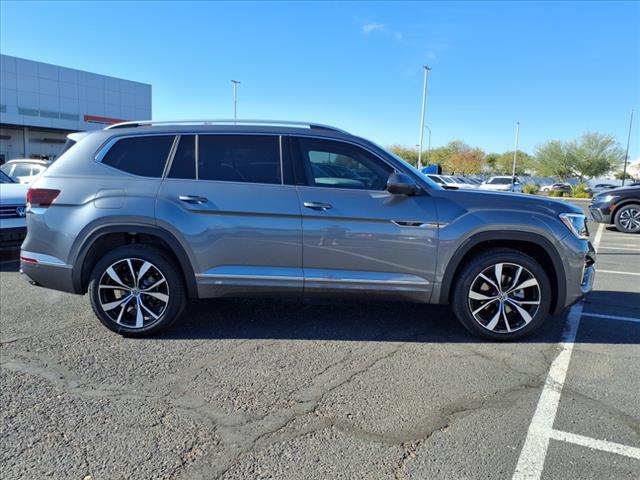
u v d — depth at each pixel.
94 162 4.17
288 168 4.08
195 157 4.13
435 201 4.04
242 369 3.59
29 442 2.63
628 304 5.46
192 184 4.05
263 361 3.73
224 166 4.10
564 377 3.51
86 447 2.60
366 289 4.05
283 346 4.04
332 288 4.05
